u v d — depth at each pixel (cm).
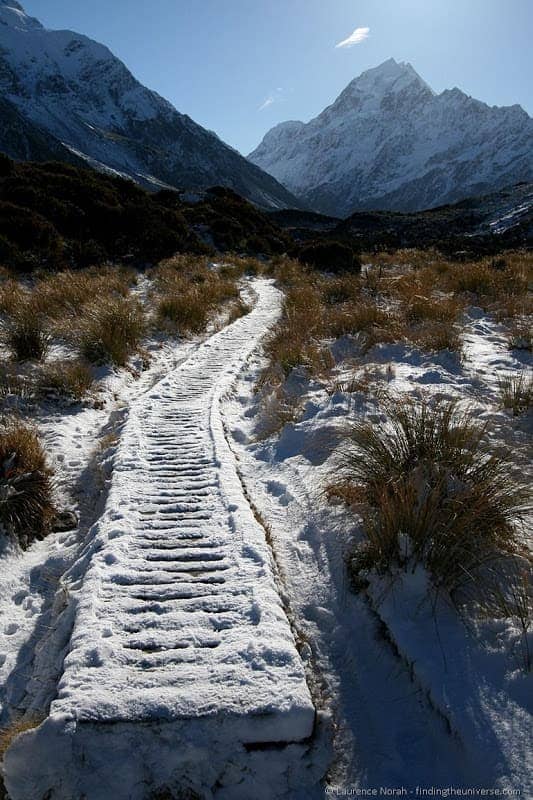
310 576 349
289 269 1844
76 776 222
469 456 383
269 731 231
